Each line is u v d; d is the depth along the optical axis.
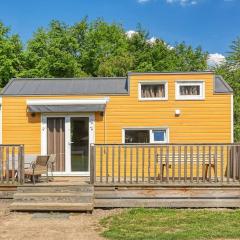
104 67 34.59
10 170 13.51
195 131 15.74
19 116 15.75
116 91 16.02
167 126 15.76
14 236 8.94
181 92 15.94
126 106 15.79
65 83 17.25
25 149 15.68
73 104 15.48
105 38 40.81
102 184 12.34
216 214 11.23
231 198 12.26
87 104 15.53
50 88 16.44
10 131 15.73
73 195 11.91
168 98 15.82
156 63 39.19
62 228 9.75
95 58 39.06
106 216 11.16
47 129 15.72
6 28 36.03
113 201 12.26
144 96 15.96
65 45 37.78
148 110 15.80
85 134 15.70
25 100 15.73
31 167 13.51
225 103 15.77
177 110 15.74
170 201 12.24
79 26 40.44
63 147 15.67
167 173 12.45
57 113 15.67
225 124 15.73
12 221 10.49
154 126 15.75
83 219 10.82
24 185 12.32
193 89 15.95
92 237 8.89
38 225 10.05
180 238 8.66
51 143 15.69
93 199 12.09
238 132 29.31
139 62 38.97
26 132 15.72
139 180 13.06
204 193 12.30
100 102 15.57
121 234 9.02
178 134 15.75
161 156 12.49
